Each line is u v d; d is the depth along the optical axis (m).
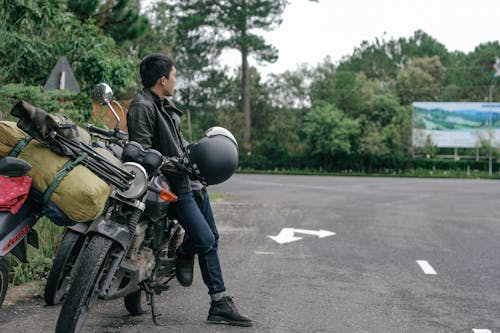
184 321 5.29
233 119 71.06
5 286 4.34
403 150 69.50
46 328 4.94
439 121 69.94
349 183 35.16
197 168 4.71
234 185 30.50
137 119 4.77
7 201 3.96
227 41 63.53
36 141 4.14
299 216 14.61
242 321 5.21
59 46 11.72
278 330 5.18
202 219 4.99
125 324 5.13
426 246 10.27
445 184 36.84
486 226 13.46
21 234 4.21
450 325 5.52
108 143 4.68
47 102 8.93
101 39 12.66
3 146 4.12
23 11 10.12
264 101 78.94
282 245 9.98
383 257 9.06
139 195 4.12
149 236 4.58
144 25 17.59
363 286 7.02
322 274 7.66
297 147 74.12
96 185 4.01
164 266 4.92
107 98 4.63
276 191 25.06
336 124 68.94
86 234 4.18
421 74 93.12
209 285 5.20
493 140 69.06
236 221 13.27
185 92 71.50
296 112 79.06
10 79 10.50
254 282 7.06
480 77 100.50
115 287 4.21
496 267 8.45
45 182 4.03
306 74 80.31
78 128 4.45
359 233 11.73
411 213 16.12
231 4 62.72
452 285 7.21
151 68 4.94
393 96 75.44
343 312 5.86
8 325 4.98
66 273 4.39
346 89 77.94
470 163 68.56
